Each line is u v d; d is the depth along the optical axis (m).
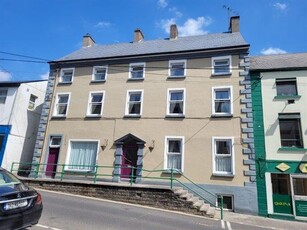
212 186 14.48
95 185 13.58
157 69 17.77
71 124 18.06
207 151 15.14
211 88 16.33
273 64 16.53
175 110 16.72
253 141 14.66
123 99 17.69
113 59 18.77
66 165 15.93
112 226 8.18
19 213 5.88
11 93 20.39
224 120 15.44
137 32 22.61
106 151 16.78
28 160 20.50
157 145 16.00
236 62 16.41
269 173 14.05
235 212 13.73
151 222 9.23
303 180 13.77
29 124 21.00
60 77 19.69
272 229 10.59
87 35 23.48
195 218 10.93
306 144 14.07
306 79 15.11
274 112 14.99
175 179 13.80
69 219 8.49
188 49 17.67
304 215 13.21
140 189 12.82
